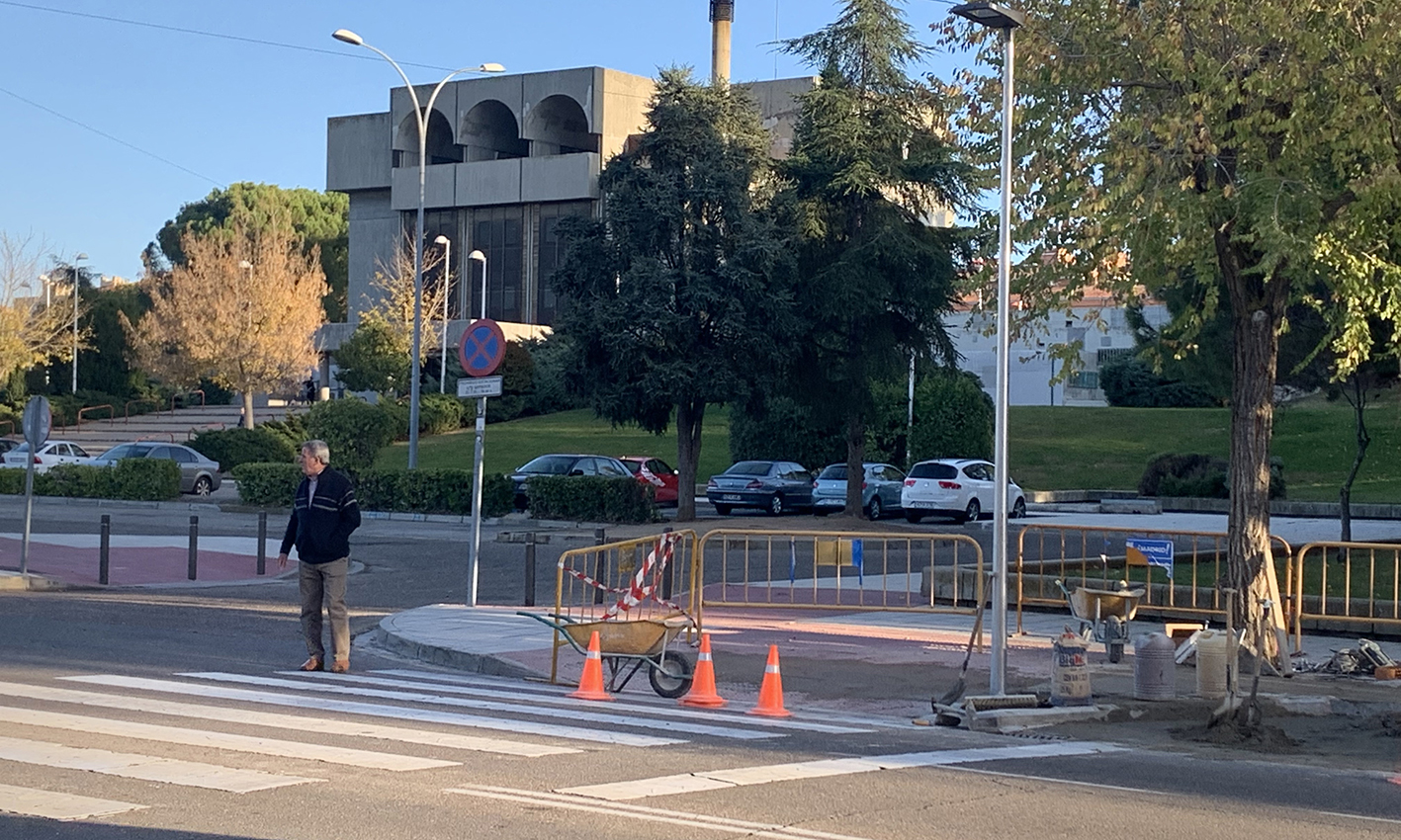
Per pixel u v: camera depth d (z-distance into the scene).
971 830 6.77
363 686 11.53
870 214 30.95
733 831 6.53
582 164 67.69
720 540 27.00
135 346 63.41
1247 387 13.53
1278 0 12.96
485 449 52.56
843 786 7.77
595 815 6.78
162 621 15.92
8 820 6.42
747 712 10.94
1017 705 10.91
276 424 53.72
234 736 8.74
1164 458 43.38
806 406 33.12
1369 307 13.05
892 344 31.44
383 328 59.38
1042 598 17.28
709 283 30.02
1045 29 14.65
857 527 30.12
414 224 73.50
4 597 17.91
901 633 15.50
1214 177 13.41
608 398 30.30
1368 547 15.45
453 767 7.94
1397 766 9.39
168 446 42.31
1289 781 8.62
